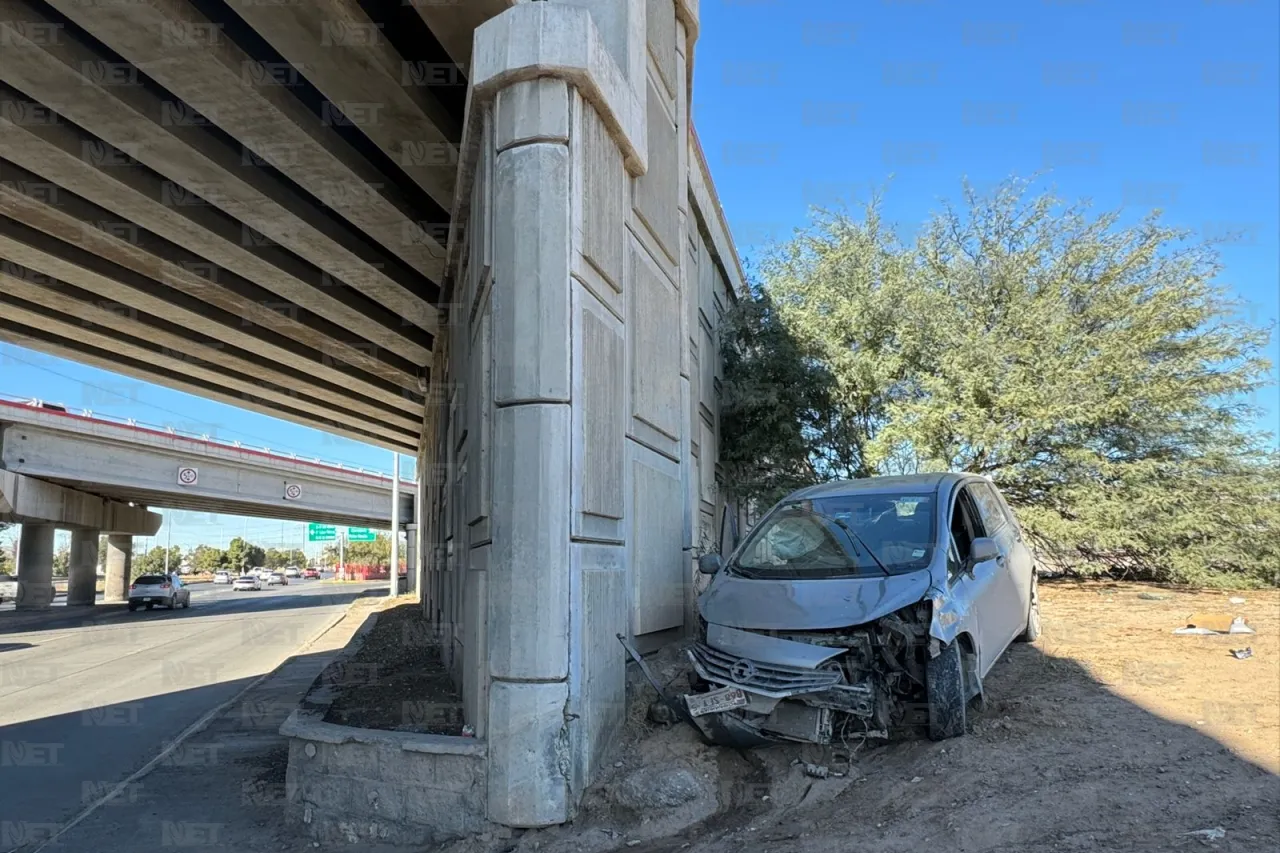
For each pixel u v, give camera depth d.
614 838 4.89
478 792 5.20
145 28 6.98
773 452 15.12
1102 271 13.73
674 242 8.46
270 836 5.75
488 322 5.80
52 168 9.36
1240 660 6.90
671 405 8.01
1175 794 4.36
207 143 9.21
